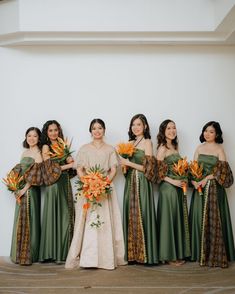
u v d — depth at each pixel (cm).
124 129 473
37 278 373
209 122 448
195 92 478
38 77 474
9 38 461
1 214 467
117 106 475
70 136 473
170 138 441
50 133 445
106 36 453
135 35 454
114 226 427
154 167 425
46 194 434
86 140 473
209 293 326
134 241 417
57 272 394
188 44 474
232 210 467
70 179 461
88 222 412
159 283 354
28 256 421
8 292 331
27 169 436
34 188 442
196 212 432
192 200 442
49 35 450
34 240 429
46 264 426
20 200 434
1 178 468
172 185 429
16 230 429
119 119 474
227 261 412
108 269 403
